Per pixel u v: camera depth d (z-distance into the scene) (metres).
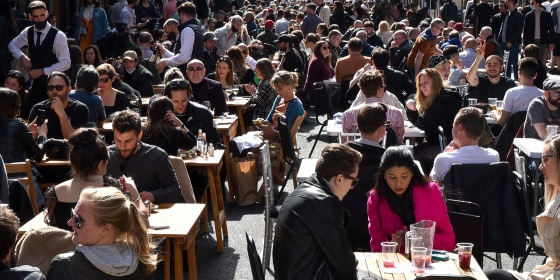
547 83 10.22
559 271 5.69
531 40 26.75
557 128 9.91
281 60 20.28
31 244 5.64
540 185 9.75
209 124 10.45
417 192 6.54
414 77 19.48
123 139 7.68
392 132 9.65
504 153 10.89
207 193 10.67
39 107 10.65
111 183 6.66
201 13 29.67
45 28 14.00
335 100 17.78
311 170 8.43
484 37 21.19
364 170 7.29
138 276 5.07
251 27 31.84
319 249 5.52
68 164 9.61
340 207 5.57
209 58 16.48
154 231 6.78
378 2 35.97
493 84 13.70
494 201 7.47
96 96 11.45
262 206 11.34
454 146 8.32
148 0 26.22
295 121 12.30
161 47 18.00
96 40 21.78
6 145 9.25
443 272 5.80
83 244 4.99
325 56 18.97
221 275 8.54
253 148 11.41
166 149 9.53
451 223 6.88
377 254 6.21
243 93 16.44
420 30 27.47
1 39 16.00
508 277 6.35
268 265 8.42
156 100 9.59
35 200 8.73
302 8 44.38
